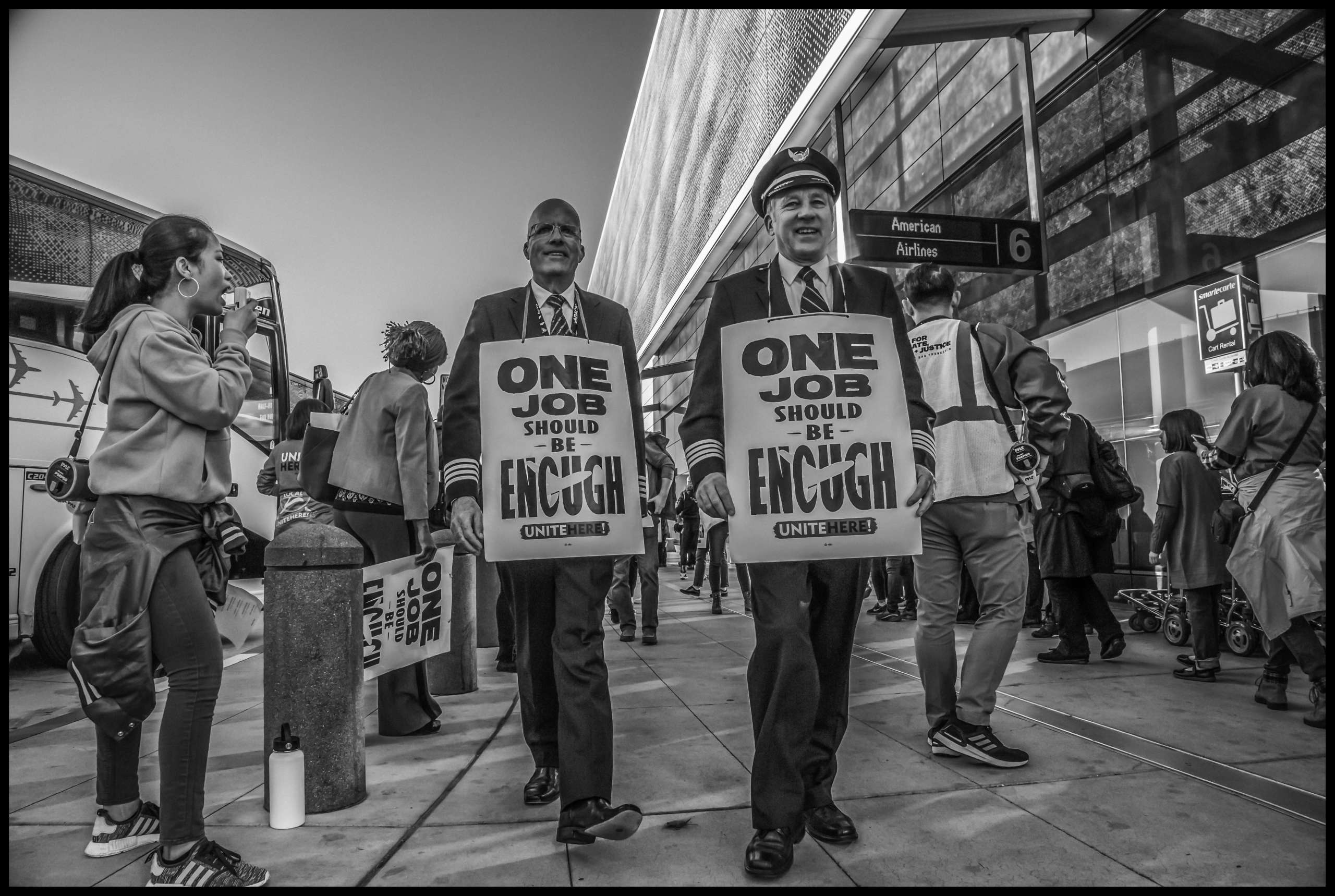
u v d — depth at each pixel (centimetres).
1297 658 354
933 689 313
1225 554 436
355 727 274
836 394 234
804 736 211
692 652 594
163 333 221
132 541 213
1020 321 952
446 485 252
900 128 1172
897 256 731
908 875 203
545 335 258
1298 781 270
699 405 242
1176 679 448
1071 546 499
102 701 212
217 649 220
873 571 801
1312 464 359
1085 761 297
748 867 203
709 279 1596
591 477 244
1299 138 605
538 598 255
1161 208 739
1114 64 788
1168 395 736
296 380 931
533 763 322
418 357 376
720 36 1316
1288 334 368
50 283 608
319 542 271
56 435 600
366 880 207
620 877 205
